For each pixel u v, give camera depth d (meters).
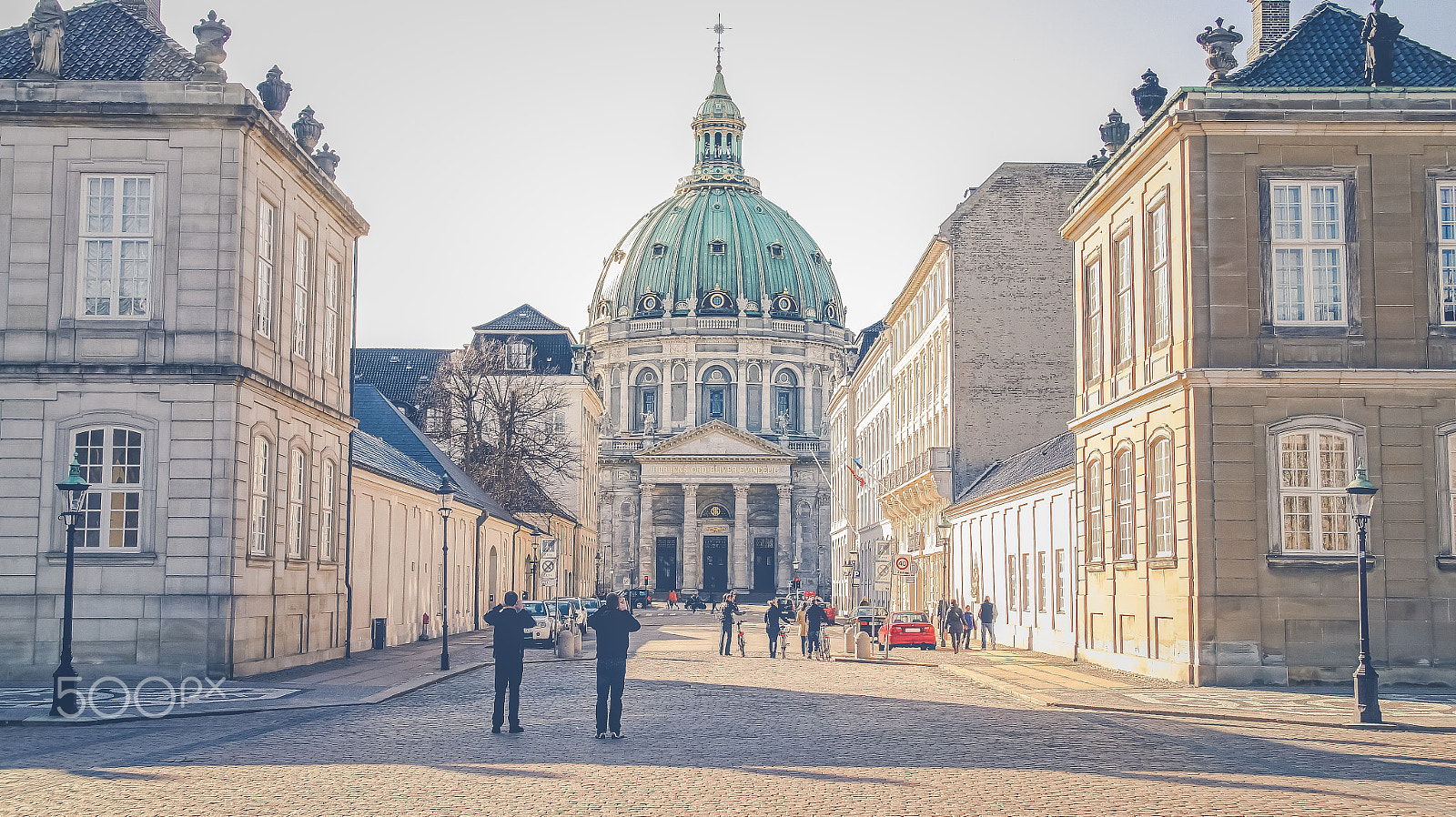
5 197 29.66
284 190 33.56
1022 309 55.91
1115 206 34.09
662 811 13.12
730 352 172.50
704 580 163.12
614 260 186.88
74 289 29.61
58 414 29.19
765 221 183.75
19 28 32.28
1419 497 28.06
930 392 62.88
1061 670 33.81
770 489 163.38
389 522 47.12
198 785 14.72
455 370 85.06
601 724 19.53
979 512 52.44
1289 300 28.59
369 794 14.10
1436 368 28.25
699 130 193.62
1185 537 28.56
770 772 15.82
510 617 20.30
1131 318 32.94
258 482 31.58
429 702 25.64
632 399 174.00
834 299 185.00
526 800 13.77
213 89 29.92
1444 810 13.34
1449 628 27.83
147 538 29.03
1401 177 28.55
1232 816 12.92
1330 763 16.78
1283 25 34.88
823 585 161.12
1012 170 56.50
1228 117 28.44
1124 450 33.34
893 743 18.77
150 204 29.89
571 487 109.31
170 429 29.23
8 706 24.05
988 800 13.82
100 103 29.62
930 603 64.31
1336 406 28.20
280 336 33.28
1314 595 27.92
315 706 24.39
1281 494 28.14
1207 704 24.28
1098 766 16.38
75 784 14.80
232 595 29.31
